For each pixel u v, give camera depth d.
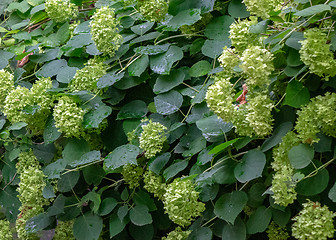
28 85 2.39
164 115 2.13
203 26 2.19
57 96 2.19
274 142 1.81
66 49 2.29
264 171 1.88
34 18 2.56
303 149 1.73
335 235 1.77
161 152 2.05
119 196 2.16
